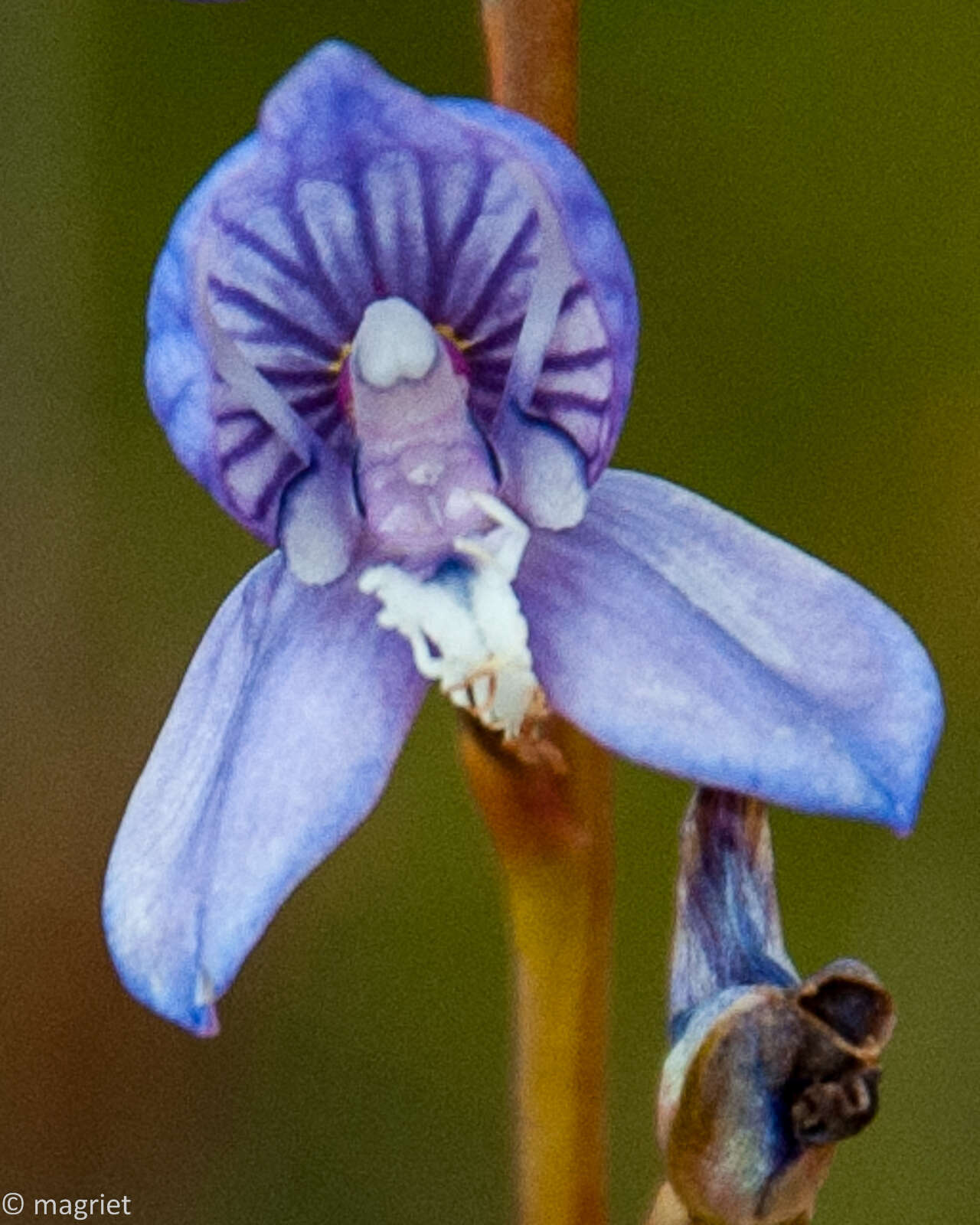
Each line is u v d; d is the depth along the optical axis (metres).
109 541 0.25
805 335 0.25
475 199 0.18
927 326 0.25
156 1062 0.25
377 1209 0.25
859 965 0.18
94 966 0.25
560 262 0.18
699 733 0.18
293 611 0.18
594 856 0.18
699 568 0.18
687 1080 0.18
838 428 0.25
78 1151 0.25
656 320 0.25
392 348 0.18
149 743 0.25
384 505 0.18
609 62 0.25
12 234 0.24
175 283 0.18
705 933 0.18
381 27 0.25
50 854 0.25
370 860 0.25
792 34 0.25
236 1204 0.25
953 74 0.25
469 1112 0.25
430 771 0.25
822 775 0.18
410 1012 0.25
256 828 0.18
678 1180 0.18
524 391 0.18
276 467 0.18
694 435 0.25
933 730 0.18
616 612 0.18
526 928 0.18
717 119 0.25
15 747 0.25
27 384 0.25
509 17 0.18
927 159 0.25
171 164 0.25
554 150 0.18
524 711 0.18
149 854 0.18
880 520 0.25
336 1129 0.25
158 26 0.24
